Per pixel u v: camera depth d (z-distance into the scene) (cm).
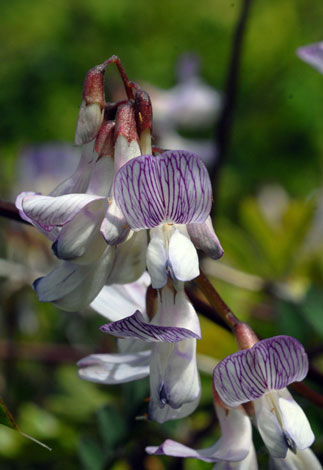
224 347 20
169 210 12
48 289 13
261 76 42
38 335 24
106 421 17
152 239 13
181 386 13
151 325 12
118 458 16
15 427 12
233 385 13
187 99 31
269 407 13
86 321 24
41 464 19
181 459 17
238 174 42
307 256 22
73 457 19
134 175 12
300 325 18
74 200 12
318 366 19
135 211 12
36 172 29
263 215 23
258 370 12
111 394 20
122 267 13
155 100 31
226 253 23
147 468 18
